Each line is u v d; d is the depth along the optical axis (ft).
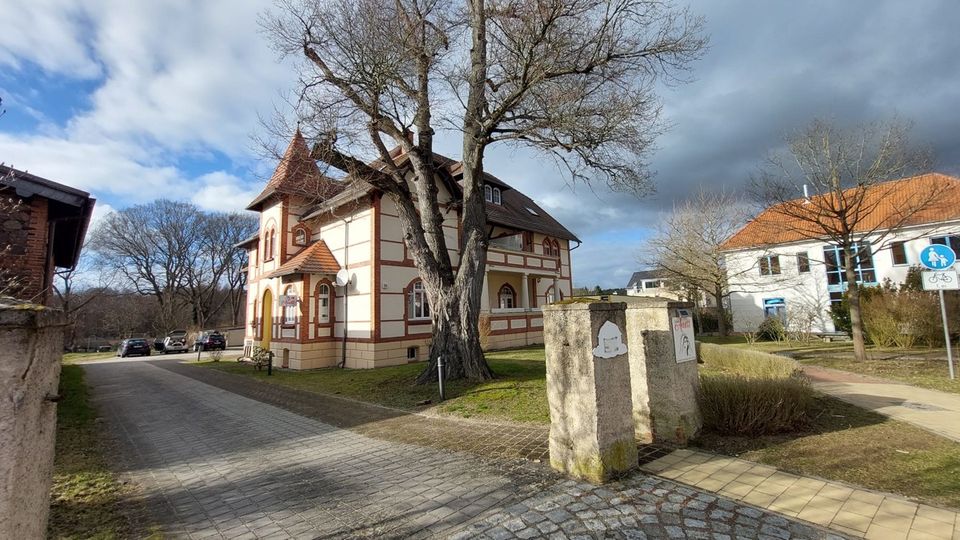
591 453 14.14
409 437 21.61
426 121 36.94
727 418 18.35
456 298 34.81
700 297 102.37
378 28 32.24
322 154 36.19
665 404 17.92
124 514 13.76
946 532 10.34
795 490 12.94
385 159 36.94
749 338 65.77
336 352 59.72
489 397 28.09
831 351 48.32
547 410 23.94
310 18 33.14
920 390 26.53
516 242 83.35
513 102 33.06
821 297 79.15
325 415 28.17
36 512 6.49
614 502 12.59
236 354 101.65
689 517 11.58
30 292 29.68
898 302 46.80
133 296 191.83
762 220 57.21
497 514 12.30
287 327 61.31
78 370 66.80
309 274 58.90
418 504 13.42
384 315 55.83
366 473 16.71
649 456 16.24
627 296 21.13
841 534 10.50
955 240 68.13
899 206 49.70
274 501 14.47
